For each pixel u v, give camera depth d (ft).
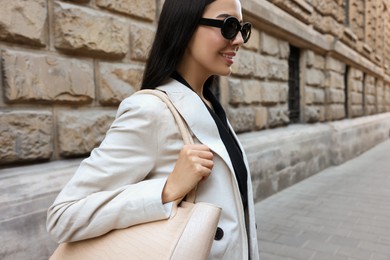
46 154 8.02
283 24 19.10
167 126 3.25
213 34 3.54
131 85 10.16
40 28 7.83
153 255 2.81
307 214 15.26
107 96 9.50
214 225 2.92
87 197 3.09
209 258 3.23
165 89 3.55
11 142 7.30
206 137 3.44
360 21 41.45
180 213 2.97
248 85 17.26
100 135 9.27
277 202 17.04
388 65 63.57
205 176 3.11
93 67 9.20
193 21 3.53
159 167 3.31
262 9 16.72
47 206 7.30
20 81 7.43
